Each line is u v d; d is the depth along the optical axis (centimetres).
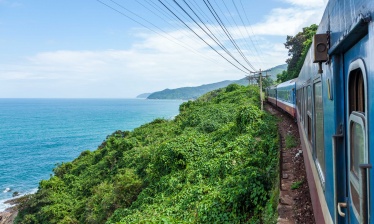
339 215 256
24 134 9188
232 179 969
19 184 4403
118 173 2361
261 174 874
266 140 1288
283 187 798
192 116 2847
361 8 169
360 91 209
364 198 165
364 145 179
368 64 167
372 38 154
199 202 963
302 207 675
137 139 3391
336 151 250
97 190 2189
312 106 489
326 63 292
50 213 2275
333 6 251
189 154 1555
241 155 1229
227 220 809
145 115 15050
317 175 442
